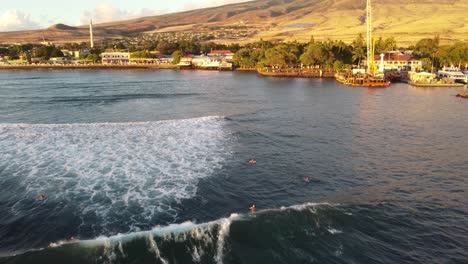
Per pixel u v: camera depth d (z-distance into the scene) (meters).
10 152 55.88
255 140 65.12
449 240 34.62
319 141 65.38
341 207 39.94
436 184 47.12
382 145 63.56
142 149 58.25
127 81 170.75
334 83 163.88
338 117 85.75
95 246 32.22
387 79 160.00
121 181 46.16
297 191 44.62
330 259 31.55
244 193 43.88
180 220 37.53
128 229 35.78
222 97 116.88
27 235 34.84
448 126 77.75
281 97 117.62
